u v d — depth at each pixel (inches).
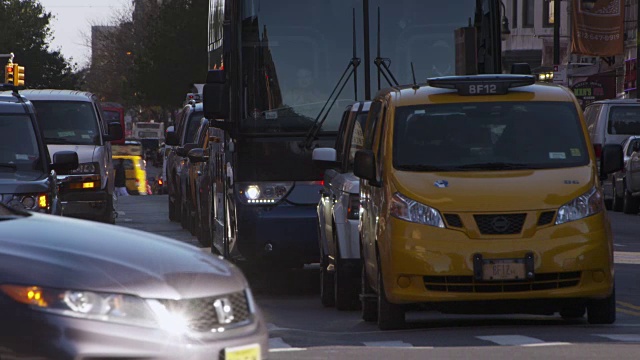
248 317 749.9
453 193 1255.5
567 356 1054.4
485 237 1236.5
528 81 1382.9
